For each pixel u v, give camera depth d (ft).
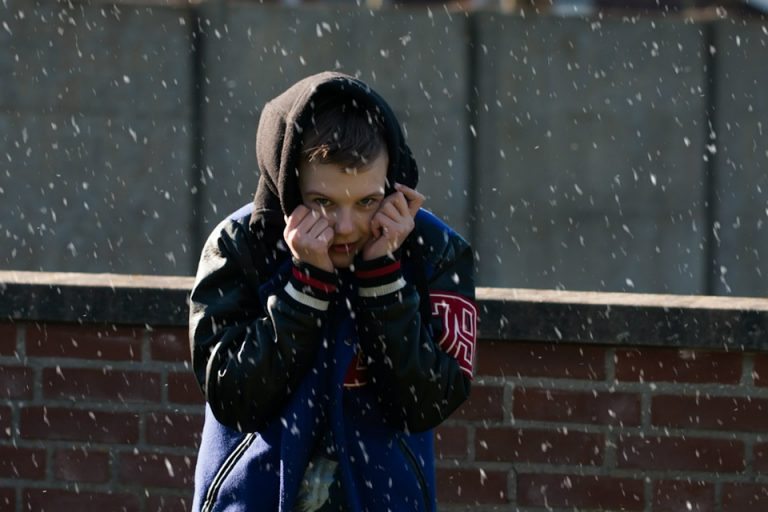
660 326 24.16
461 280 16.94
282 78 77.77
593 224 79.77
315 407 16.28
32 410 25.58
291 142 15.39
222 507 16.65
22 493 25.70
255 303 16.46
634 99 79.56
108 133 77.25
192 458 25.43
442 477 24.93
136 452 25.49
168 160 77.41
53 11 76.84
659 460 24.64
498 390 24.79
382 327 15.71
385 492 16.52
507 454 24.82
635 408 24.67
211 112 77.46
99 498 25.58
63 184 77.30
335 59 78.13
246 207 16.88
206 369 16.10
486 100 78.95
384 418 16.69
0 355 25.57
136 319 25.09
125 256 77.41
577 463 24.73
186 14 77.25
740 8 122.21
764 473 24.49
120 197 77.30
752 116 80.07
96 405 25.50
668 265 80.28
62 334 25.48
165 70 77.25
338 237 15.84
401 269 16.24
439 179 79.05
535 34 78.74
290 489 16.06
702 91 79.87
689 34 79.51
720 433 24.57
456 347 16.51
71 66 77.05
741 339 24.11
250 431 16.28
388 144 15.80
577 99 79.36
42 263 77.25
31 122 77.10
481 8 79.15
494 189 79.25
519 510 24.85
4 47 76.89
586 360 24.67
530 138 79.20
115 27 77.00
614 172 79.77
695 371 24.54
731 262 80.43
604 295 25.22
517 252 79.46
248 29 77.51
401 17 78.18
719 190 80.28
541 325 24.32
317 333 15.80
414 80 78.59
